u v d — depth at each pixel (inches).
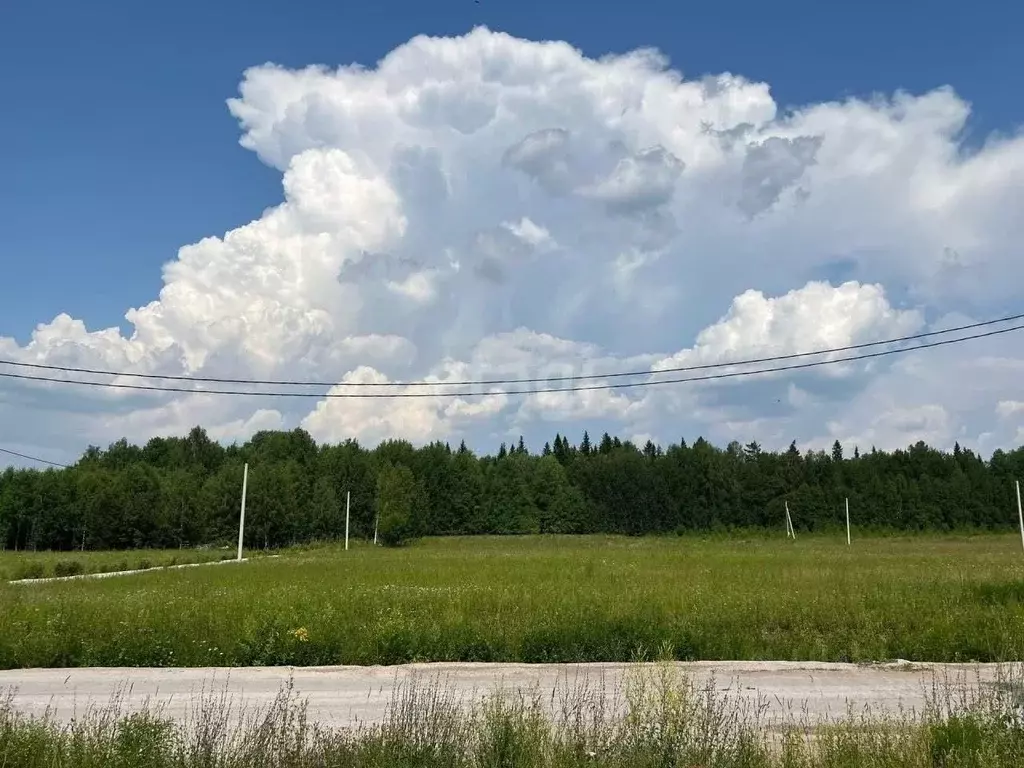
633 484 5270.7
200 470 4712.1
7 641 585.0
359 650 591.8
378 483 4301.2
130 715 371.2
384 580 1179.9
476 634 617.3
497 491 5290.4
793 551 2522.1
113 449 5152.6
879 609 734.5
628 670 513.0
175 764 281.1
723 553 2298.2
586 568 1449.3
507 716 307.0
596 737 301.6
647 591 913.5
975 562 1626.5
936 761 294.7
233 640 611.2
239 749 297.3
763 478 5132.9
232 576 1334.9
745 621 698.8
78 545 3882.9
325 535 4562.0
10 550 3767.2
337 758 286.0
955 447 5452.8
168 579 1289.4
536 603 781.3
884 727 324.8
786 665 571.2
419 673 536.1
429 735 300.8
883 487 4867.1
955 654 599.5
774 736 339.0
